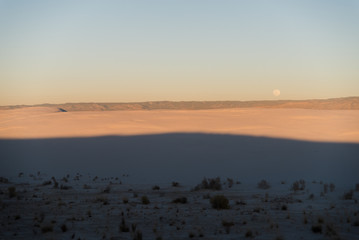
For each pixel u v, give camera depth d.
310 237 9.96
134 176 25.25
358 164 26.08
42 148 36.34
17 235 10.67
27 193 19.52
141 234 9.99
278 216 12.66
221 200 14.52
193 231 10.86
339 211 13.39
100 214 13.56
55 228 11.52
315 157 29.23
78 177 25.14
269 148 33.81
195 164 28.42
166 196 18.05
